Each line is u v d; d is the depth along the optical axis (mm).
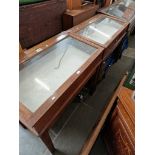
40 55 1217
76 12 1842
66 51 1454
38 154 1347
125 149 1001
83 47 1410
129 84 1010
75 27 1637
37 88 1067
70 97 1073
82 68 1109
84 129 1558
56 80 1148
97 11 2193
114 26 1972
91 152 1398
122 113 987
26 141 1411
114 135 1193
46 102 861
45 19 1585
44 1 1471
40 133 886
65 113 1667
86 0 2221
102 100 1865
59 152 1370
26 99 972
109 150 1360
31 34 1511
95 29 1835
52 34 1799
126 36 2273
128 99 929
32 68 1203
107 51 1524
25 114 799
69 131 1524
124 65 2473
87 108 1749
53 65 1286
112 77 2211
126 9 2602
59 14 1744
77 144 1436
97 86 2033
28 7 1333
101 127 1298
